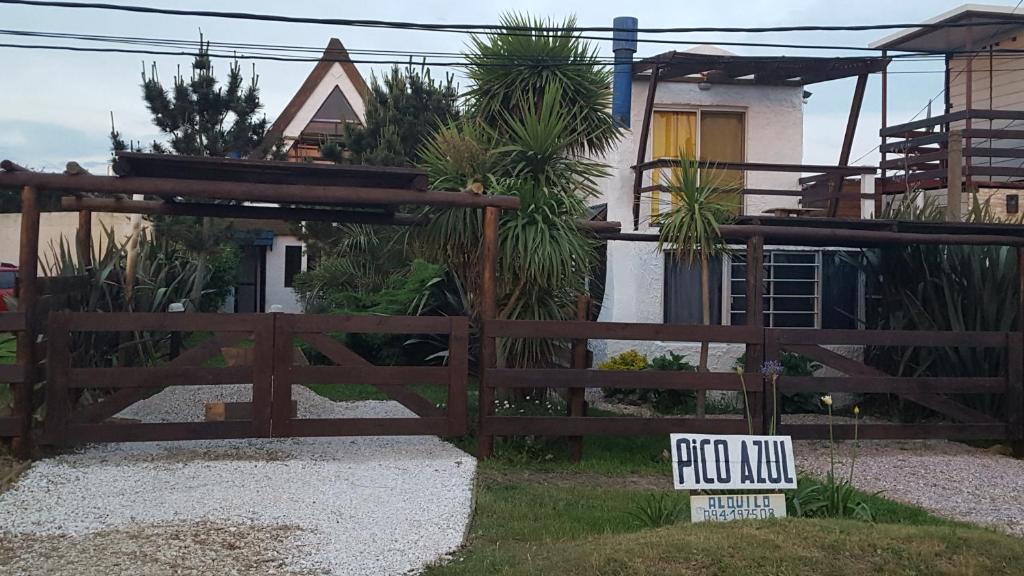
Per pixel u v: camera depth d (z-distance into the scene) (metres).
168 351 13.57
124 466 8.30
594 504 7.57
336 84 27.73
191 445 9.30
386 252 16.16
